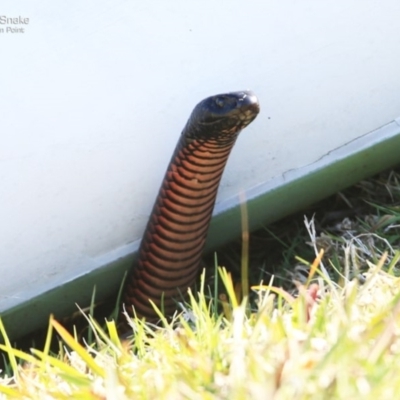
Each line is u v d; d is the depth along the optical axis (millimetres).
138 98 6930
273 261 7672
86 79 6789
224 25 6965
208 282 7535
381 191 7938
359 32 7227
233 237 7555
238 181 7312
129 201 7156
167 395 4441
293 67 7164
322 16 7121
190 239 6883
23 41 6605
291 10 7051
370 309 5250
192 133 6426
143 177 7125
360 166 7473
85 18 6691
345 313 4742
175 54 6930
